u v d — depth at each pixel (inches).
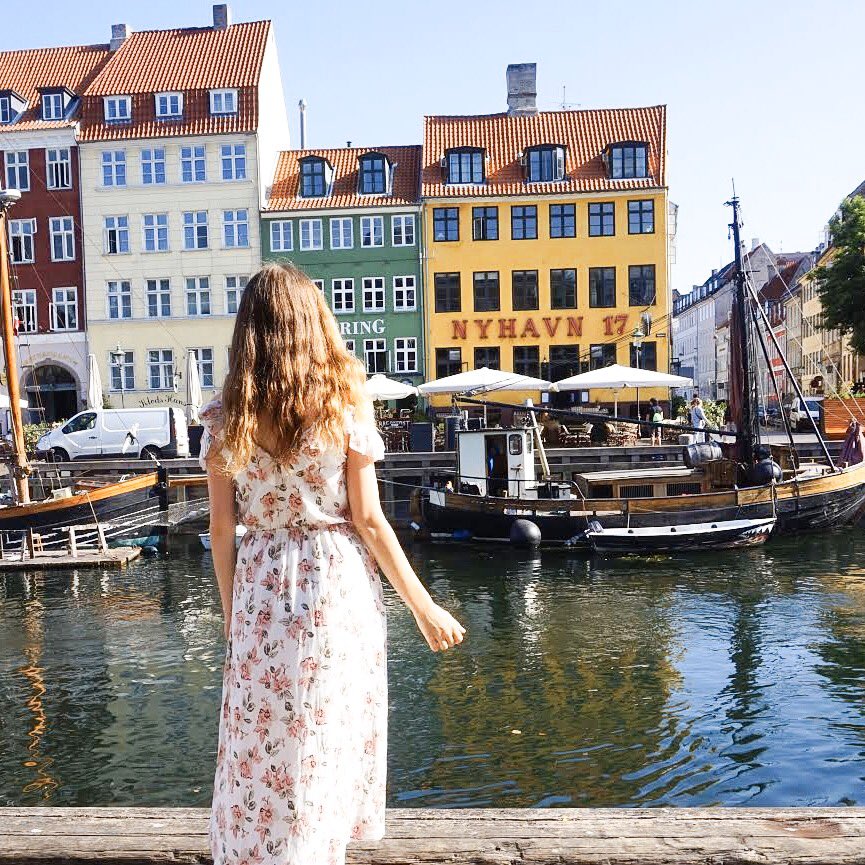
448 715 369.7
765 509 825.5
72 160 1747.0
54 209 1752.0
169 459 1132.5
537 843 106.6
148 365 1753.2
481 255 1724.9
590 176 1728.6
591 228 1716.3
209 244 1740.9
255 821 88.8
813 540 830.5
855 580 647.8
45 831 113.3
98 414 1228.5
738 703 376.8
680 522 813.9
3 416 1555.1
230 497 92.9
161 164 1744.6
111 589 683.4
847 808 113.7
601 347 1716.3
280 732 89.0
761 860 102.7
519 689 402.9
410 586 94.2
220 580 94.3
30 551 799.1
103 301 1747.0
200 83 1750.7
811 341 2974.9
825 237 2847.0
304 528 91.7
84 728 365.7
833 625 510.9
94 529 864.3
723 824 110.2
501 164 1760.6
